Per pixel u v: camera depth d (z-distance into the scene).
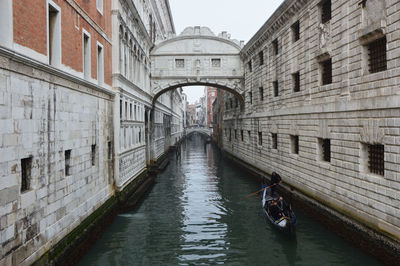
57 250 7.38
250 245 9.95
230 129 33.34
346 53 10.40
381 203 8.60
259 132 21.73
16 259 5.83
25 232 6.17
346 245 9.77
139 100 19.50
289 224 10.12
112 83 13.49
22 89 6.17
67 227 8.20
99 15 11.67
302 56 13.94
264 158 20.19
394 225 8.08
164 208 14.32
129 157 15.94
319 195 12.33
